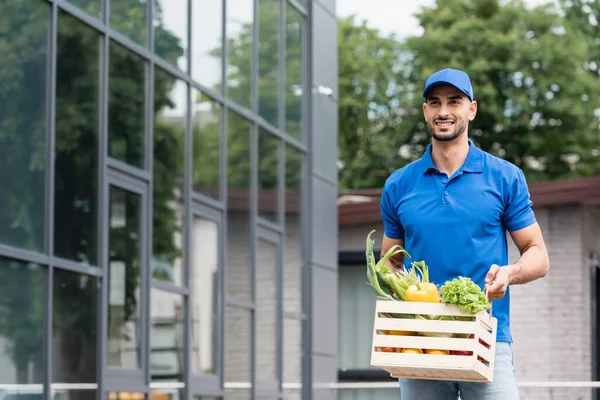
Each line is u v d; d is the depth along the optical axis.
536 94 32.81
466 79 4.96
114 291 11.20
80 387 10.50
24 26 10.07
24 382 9.82
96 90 11.05
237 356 14.00
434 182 5.11
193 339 12.77
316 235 16.33
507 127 32.69
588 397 18.69
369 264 4.91
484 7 34.66
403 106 34.72
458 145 5.07
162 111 12.40
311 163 16.34
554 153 32.81
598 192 18.67
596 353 19.66
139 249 11.66
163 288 12.16
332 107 17.11
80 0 10.91
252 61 14.80
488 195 5.04
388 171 33.66
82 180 10.76
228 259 14.03
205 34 13.48
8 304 9.70
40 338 10.02
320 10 16.92
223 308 13.48
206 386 13.03
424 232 5.08
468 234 5.03
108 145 11.20
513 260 18.86
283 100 15.73
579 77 32.88
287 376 15.57
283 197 15.58
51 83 10.34
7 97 9.84
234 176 14.19
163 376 12.12
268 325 14.91
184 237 12.66
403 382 5.23
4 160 9.77
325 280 16.52
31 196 10.04
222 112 13.80
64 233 10.45
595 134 32.75
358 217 20.09
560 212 19.23
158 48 12.38
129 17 11.75
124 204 11.45
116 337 11.17
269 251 15.10
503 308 5.06
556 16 33.88
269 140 15.26
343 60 35.28
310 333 16.06
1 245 9.59
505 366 5.02
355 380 20.83
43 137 10.23
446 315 4.78
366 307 20.80
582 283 19.12
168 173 12.42
